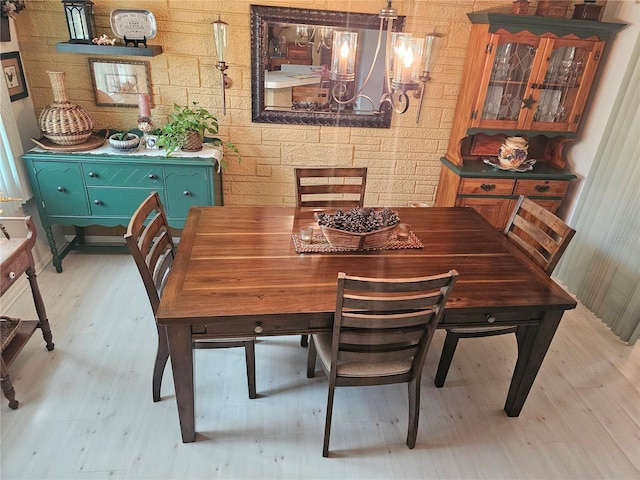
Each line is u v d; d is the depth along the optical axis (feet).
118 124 9.46
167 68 9.05
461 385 6.91
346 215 6.14
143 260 5.13
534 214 6.44
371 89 9.37
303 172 7.55
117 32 8.32
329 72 9.26
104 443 5.63
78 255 9.86
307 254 5.83
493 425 6.23
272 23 8.77
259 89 9.33
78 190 8.58
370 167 10.31
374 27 8.68
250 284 5.09
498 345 7.86
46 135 8.32
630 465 5.75
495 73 8.81
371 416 6.27
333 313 4.73
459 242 6.48
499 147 10.35
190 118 9.04
